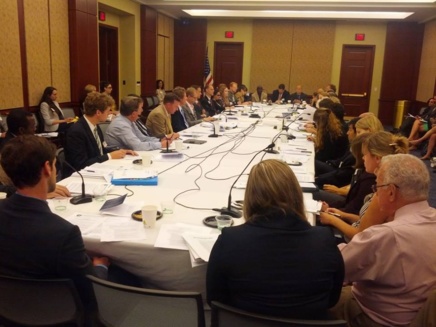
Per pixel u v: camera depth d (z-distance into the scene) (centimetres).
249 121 621
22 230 136
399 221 144
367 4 849
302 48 1137
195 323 131
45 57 622
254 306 124
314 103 923
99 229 179
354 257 146
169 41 1137
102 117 332
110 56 928
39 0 599
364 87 1132
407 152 221
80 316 142
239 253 124
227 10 972
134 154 339
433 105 845
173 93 496
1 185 222
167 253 165
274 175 128
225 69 1182
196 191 241
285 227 125
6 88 543
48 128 593
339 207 286
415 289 140
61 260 135
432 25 996
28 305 141
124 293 131
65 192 221
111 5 807
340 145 420
